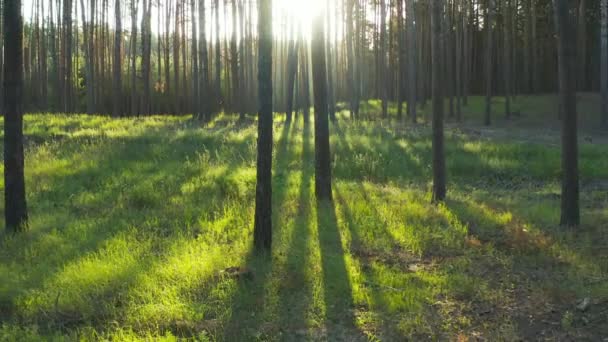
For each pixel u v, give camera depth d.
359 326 4.96
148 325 4.84
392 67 43.75
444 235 7.79
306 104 26.19
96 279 5.71
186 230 7.83
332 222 8.18
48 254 6.75
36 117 24.44
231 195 9.88
